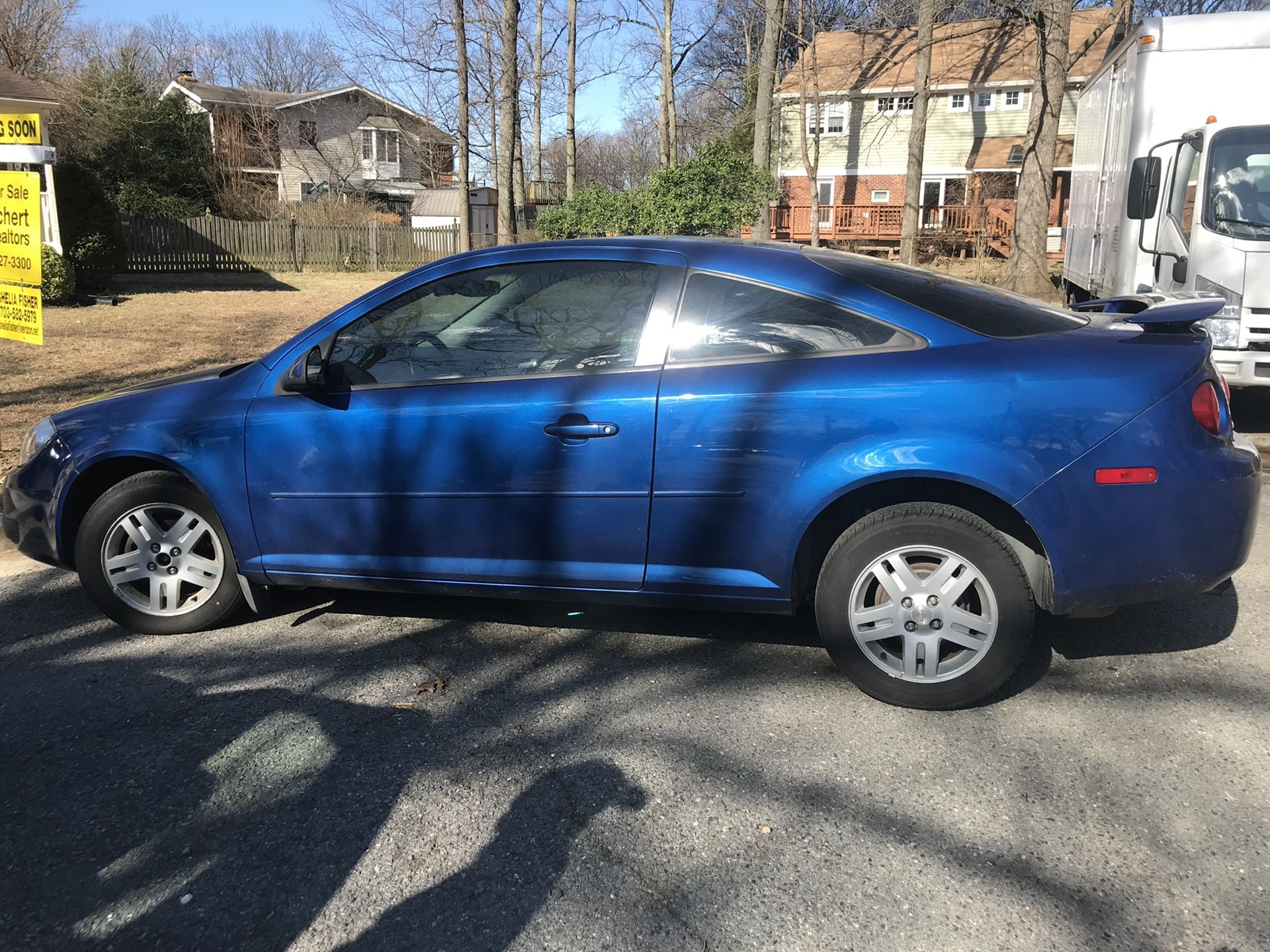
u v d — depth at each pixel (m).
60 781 2.96
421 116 25.22
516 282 3.63
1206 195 7.32
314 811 2.80
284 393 3.81
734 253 3.50
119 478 4.17
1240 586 4.51
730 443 3.28
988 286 3.70
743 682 3.59
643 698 3.47
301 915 2.37
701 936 2.27
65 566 4.15
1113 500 3.05
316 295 20.95
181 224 24.98
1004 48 31.23
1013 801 2.79
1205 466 3.08
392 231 29.17
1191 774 2.91
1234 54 7.85
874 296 3.31
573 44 27.89
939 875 2.47
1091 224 10.62
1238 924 2.28
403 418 3.61
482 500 3.57
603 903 2.39
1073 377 3.08
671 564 3.46
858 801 2.80
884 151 32.75
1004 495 3.07
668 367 3.39
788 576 3.34
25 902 2.42
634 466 3.38
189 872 2.53
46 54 34.31
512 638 4.03
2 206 5.77
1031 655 3.77
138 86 34.28
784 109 32.38
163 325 14.85
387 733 3.24
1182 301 3.43
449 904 2.40
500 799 2.84
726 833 2.66
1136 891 2.40
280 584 3.95
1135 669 3.62
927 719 3.27
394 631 4.12
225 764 3.04
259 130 40.97
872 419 3.15
